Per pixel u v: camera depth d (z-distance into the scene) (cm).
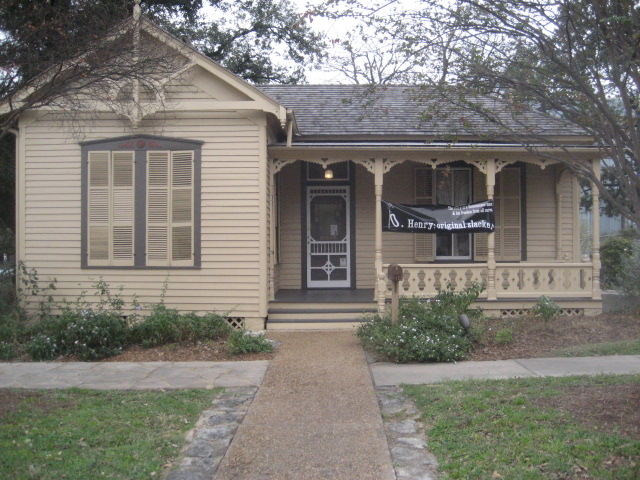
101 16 884
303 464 528
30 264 1171
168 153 1160
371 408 682
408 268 1236
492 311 1244
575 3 651
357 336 1053
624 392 675
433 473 504
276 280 1373
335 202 1452
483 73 770
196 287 1155
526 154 1238
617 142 590
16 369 879
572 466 492
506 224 1422
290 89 1611
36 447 548
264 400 719
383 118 1354
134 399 718
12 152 1589
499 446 543
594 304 1248
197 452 555
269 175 1227
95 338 970
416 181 1416
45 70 813
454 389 725
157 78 962
